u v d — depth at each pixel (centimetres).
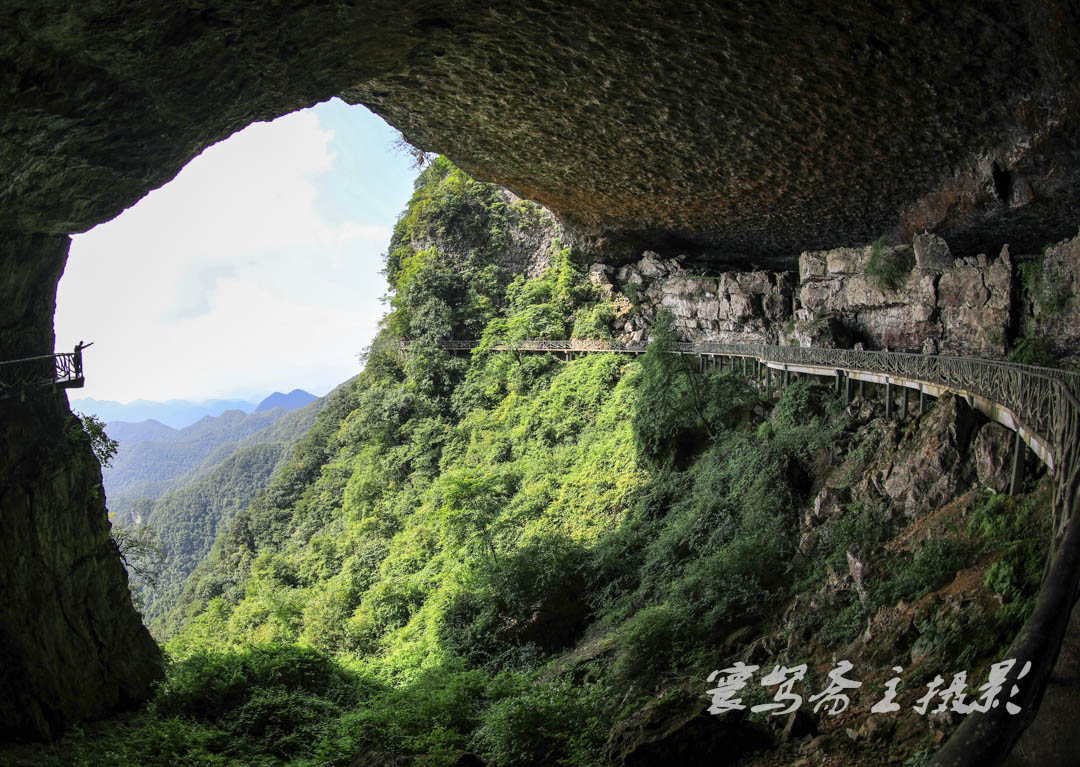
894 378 1548
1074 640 410
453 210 4303
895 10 1223
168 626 4219
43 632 1096
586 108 1773
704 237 3038
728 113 1706
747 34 1351
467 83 1669
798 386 1941
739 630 1223
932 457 1222
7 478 1091
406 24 1263
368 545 3130
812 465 1647
